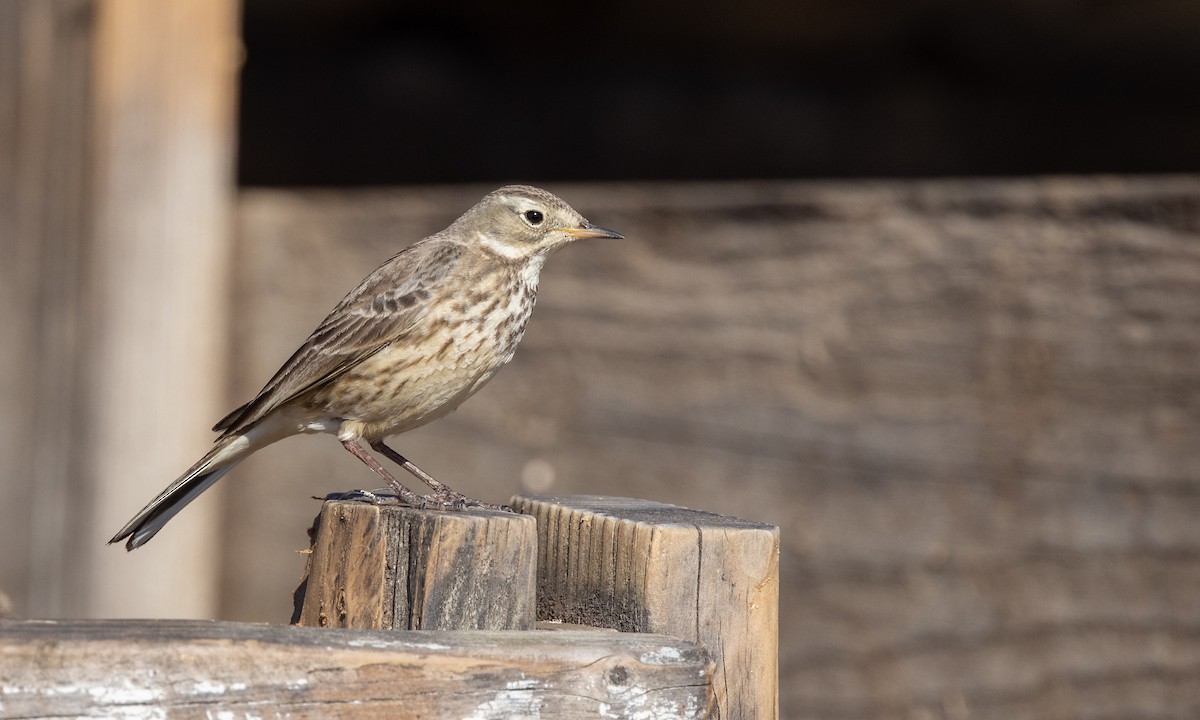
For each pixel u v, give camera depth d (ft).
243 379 38.99
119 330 37.78
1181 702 32.89
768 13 43.52
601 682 18.70
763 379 35.96
